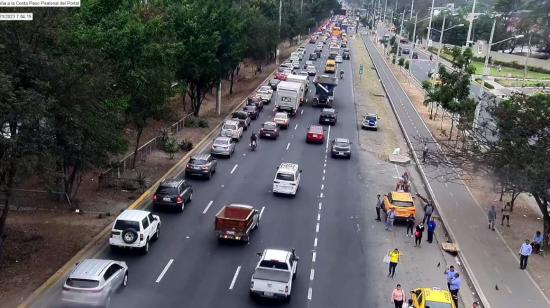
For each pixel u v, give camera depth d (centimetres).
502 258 2928
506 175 3014
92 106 2561
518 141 3023
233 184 3869
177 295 2228
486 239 3180
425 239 3136
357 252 2858
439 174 4400
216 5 5809
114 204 3222
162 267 2484
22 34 2272
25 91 2095
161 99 3750
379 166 4666
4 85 1933
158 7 4547
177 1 5506
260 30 8706
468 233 3256
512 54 13800
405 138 5806
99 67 2639
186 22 5128
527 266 2844
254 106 6269
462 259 2867
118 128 3234
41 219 2888
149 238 2670
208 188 3744
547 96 3181
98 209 3111
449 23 15562
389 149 5291
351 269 2639
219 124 5806
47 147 2317
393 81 10188
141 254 2606
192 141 4975
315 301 2277
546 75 11656
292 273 2327
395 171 4550
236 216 2917
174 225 3022
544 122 3020
